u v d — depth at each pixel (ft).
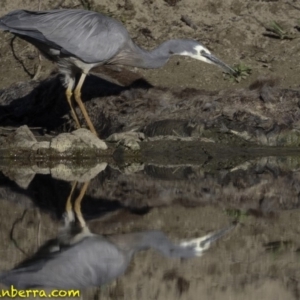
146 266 30.91
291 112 55.77
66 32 50.88
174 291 28.60
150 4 65.87
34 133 56.70
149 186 44.83
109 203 40.45
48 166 51.57
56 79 58.49
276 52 61.36
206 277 29.94
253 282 29.60
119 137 53.67
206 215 38.47
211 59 54.60
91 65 52.06
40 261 31.24
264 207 40.16
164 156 53.42
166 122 55.36
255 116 55.42
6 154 52.19
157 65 54.03
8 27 50.75
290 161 52.85
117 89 57.82
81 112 56.75
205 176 47.98
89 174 48.47
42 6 65.87
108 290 28.84
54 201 40.81
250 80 58.95
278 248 33.01
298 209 39.83
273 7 65.26
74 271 30.27
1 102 59.72
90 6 65.77
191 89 57.67
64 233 34.83
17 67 62.49
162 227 36.06
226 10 65.31
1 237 34.14
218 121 55.21
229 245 33.50
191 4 65.72
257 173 48.91
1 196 41.88
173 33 63.41
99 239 33.96
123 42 52.24
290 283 29.37
